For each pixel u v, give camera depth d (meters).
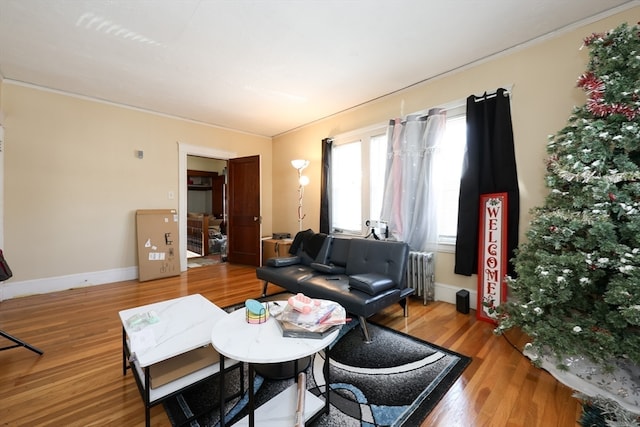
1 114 2.95
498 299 2.48
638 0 1.93
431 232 3.08
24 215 3.20
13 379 1.68
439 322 2.50
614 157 1.65
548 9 2.03
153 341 1.41
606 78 1.66
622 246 1.46
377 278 2.40
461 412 1.40
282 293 3.32
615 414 1.33
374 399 1.50
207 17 2.06
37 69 2.88
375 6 1.96
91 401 1.50
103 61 2.71
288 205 5.32
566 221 1.75
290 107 4.02
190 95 3.56
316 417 1.35
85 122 3.59
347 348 2.04
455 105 2.94
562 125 2.30
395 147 3.34
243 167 5.01
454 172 3.01
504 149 2.57
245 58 2.66
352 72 2.96
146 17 2.07
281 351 1.21
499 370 1.75
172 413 1.41
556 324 1.67
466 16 2.09
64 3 1.91
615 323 1.47
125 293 3.32
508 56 2.58
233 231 5.16
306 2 1.92
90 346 2.08
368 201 3.84
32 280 3.25
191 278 4.06
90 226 3.64
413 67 2.87
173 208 4.37
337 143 4.29
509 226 2.53
